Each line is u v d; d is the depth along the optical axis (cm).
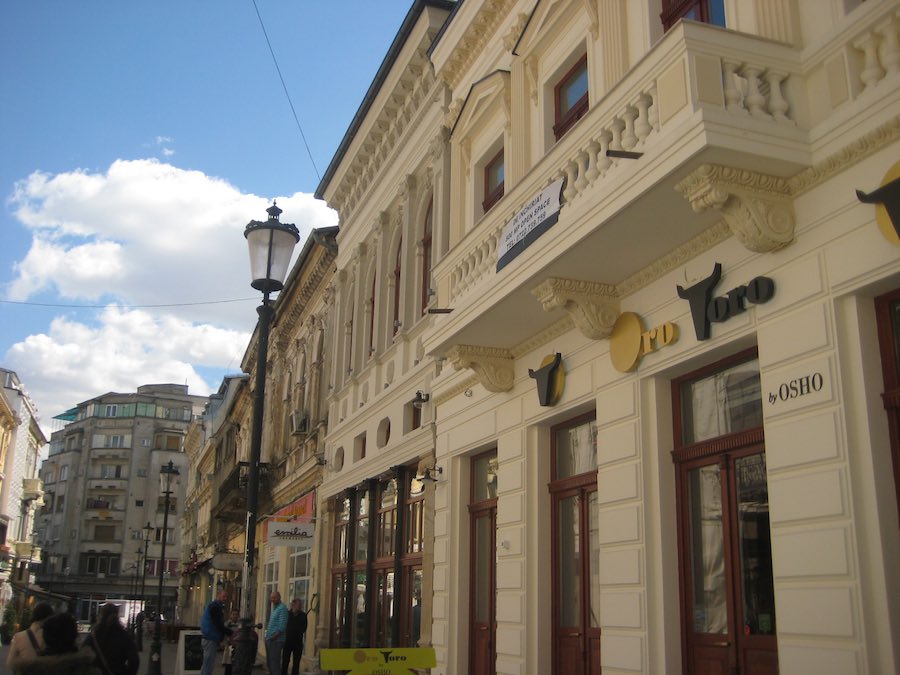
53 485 9406
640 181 763
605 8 1023
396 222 1878
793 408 699
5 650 3303
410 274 1731
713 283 809
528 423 1148
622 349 935
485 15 1378
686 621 834
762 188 723
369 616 1753
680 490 868
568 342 1070
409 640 1542
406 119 1827
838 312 678
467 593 1327
